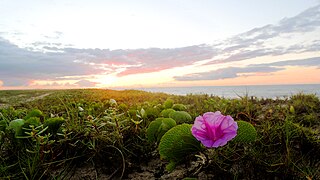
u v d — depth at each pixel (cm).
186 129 27
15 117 58
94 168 35
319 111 69
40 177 29
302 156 34
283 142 37
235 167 32
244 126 28
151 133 39
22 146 37
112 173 34
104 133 38
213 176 30
